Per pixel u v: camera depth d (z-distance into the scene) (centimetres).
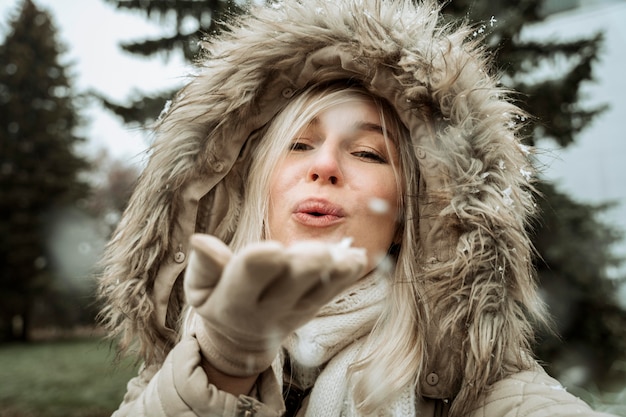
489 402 100
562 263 496
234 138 130
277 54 126
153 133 133
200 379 81
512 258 108
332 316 111
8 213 1838
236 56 127
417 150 118
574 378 501
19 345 1725
